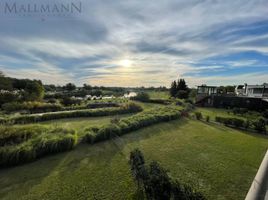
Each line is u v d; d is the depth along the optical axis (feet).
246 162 21.91
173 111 52.85
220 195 15.15
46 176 17.83
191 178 17.80
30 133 26.22
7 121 38.93
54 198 14.48
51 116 48.03
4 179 17.19
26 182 16.71
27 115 44.93
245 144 29.22
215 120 49.01
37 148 22.02
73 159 21.91
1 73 83.35
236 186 16.56
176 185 12.25
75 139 25.93
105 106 73.67
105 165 20.39
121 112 58.70
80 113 52.65
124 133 33.27
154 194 12.07
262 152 25.55
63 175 18.07
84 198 14.52
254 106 73.26
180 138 31.78
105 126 31.50
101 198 14.52
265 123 43.57
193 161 21.97
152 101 101.45
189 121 48.21
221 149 26.53
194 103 93.50
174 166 20.49
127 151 24.77
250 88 93.97
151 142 29.07
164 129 37.91
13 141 23.81
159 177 12.70
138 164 15.79
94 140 27.86
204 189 15.96
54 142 23.58
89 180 17.16
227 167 20.45
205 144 28.76
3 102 64.69
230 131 38.50
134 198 14.37
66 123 43.52
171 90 137.28
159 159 22.43
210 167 20.38
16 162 20.02
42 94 83.92
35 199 14.33
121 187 16.01
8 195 14.79
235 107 75.10
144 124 38.93
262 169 16.93
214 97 87.40
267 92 82.94
